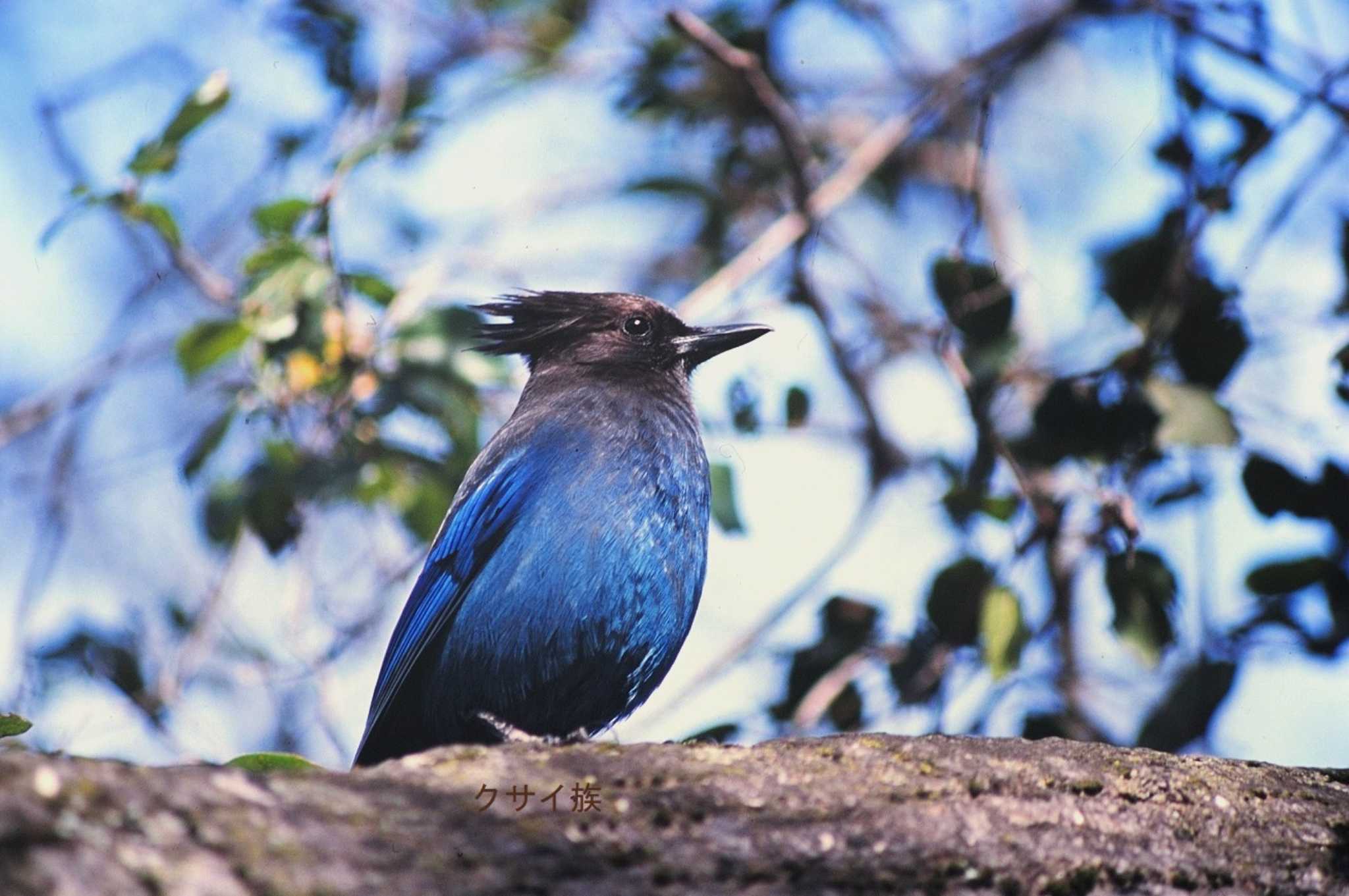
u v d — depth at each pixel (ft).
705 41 48.55
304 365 41.04
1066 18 55.31
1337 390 38.01
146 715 44.37
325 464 41.91
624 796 21.06
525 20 57.26
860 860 21.40
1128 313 39.75
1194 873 22.70
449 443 43.04
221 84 42.86
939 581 40.29
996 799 22.54
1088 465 38.55
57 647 44.93
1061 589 41.91
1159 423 37.55
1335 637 39.06
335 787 19.39
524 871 19.65
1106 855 22.50
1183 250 39.37
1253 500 38.37
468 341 41.86
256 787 18.74
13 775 16.96
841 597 42.16
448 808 19.86
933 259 41.27
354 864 18.53
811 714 41.14
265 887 17.67
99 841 16.94
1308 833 23.52
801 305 49.08
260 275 40.57
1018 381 40.75
